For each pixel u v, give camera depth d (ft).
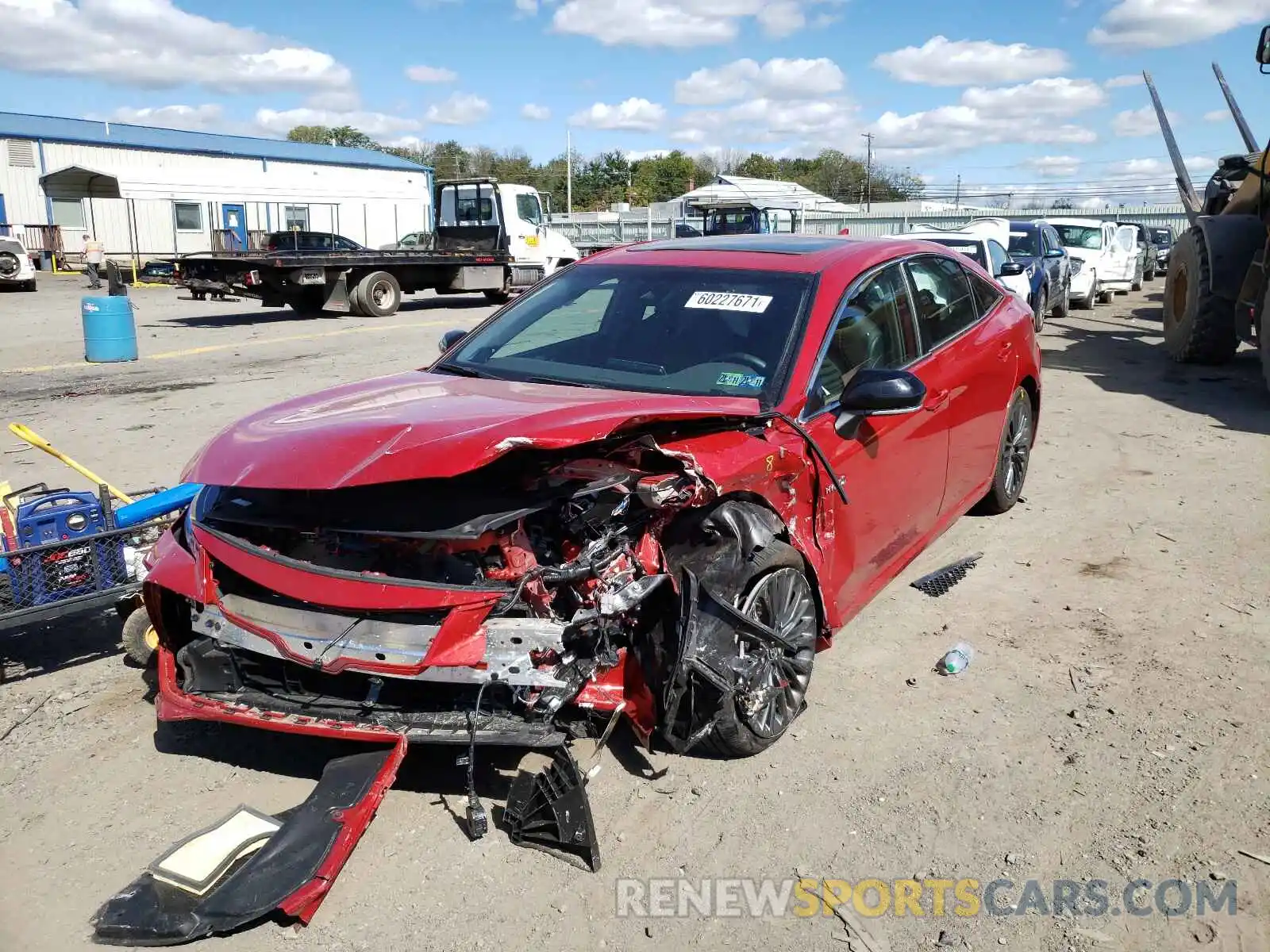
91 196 116.78
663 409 11.00
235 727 12.47
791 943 8.89
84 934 9.01
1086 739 12.05
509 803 10.51
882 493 13.96
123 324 43.14
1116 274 69.00
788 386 12.35
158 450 26.05
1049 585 16.79
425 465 9.64
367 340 50.47
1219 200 41.52
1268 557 17.87
